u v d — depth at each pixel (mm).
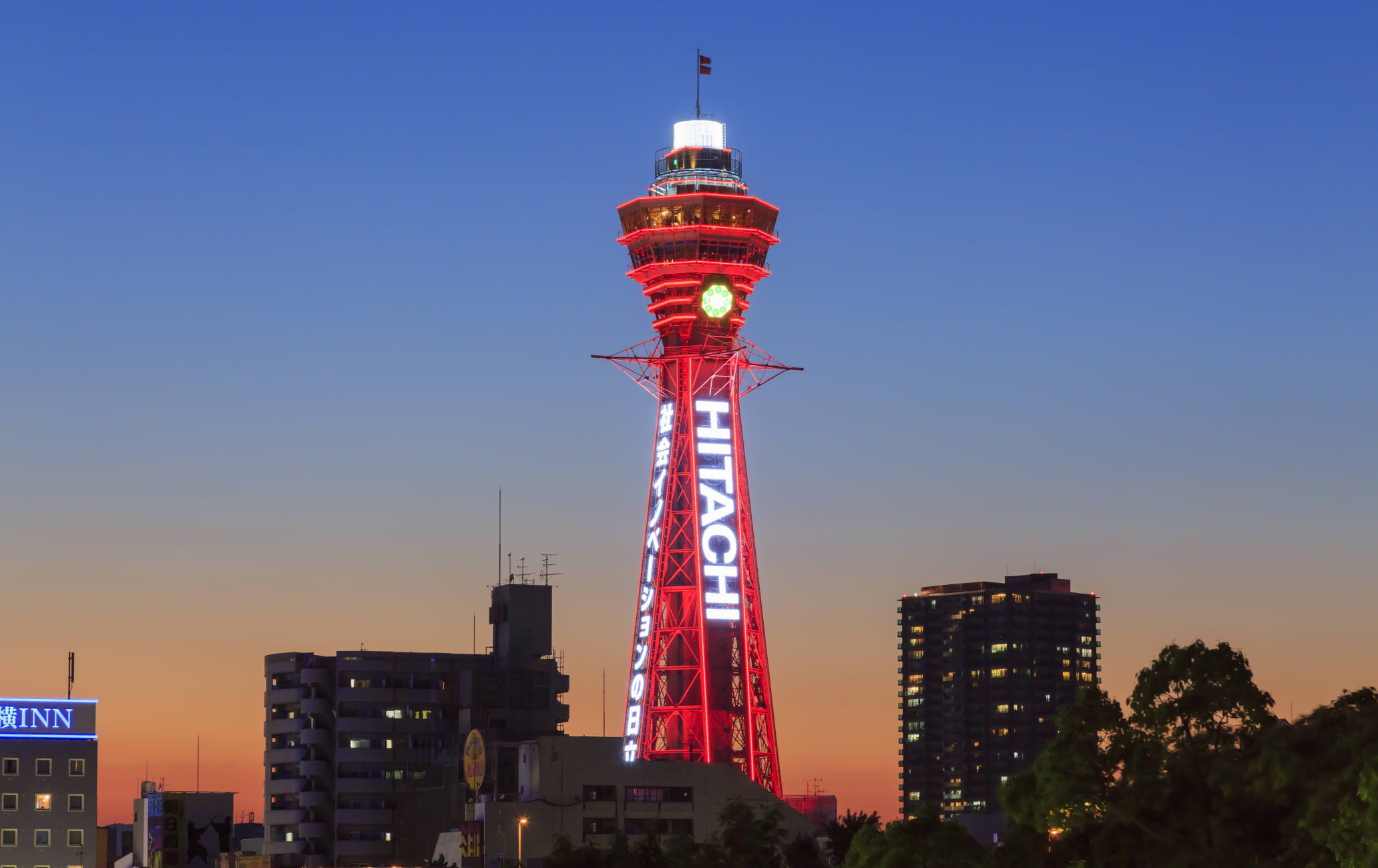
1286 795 126812
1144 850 129625
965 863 132500
